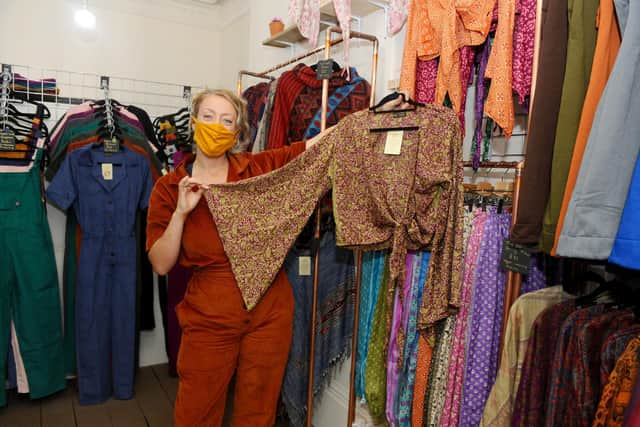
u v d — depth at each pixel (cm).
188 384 150
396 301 158
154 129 291
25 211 226
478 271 137
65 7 294
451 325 145
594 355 104
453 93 147
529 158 115
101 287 236
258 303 155
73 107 254
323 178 162
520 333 122
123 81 318
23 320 227
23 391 233
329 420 216
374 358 169
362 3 191
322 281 192
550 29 112
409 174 146
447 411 144
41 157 232
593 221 91
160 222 150
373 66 175
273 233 153
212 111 145
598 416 94
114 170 238
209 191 144
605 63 97
